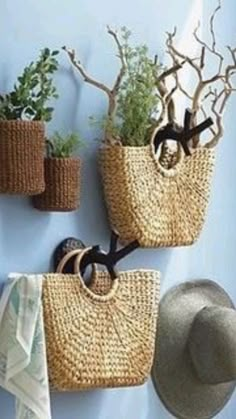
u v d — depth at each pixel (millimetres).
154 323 2430
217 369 2564
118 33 2494
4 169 2104
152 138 2418
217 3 2783
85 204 2418
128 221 2387
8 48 2244
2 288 2236
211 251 2809
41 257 2324
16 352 2164
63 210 2287
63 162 2250
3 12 2236
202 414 2764
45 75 2236
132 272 2408
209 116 2742
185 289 2721
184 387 2691
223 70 2799
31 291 2180
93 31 2434
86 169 2416
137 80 2406
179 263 2703
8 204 2256
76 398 2420
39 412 2150
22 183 2111
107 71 2465
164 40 2617
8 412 2246
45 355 2182
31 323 2166
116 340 2332
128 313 2371
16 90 2172
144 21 2562
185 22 2684
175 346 2660
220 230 2838
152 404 2623
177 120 2633
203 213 2559
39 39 2311
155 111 2492
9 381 2182
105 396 2492
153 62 2516
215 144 2580
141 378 2385
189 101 2670
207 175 2564
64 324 2234
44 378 2162
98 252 2354
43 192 2254
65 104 2363
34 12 2301
